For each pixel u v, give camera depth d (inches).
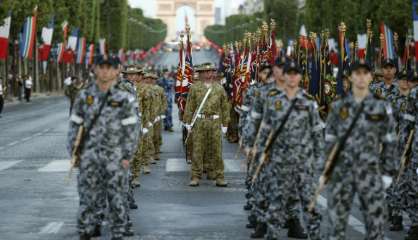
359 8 7628.0
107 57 1208.8
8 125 4562.0
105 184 1219.2
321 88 2568.9
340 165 1094.4
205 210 1670.8
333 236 1106.1
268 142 1231.5
